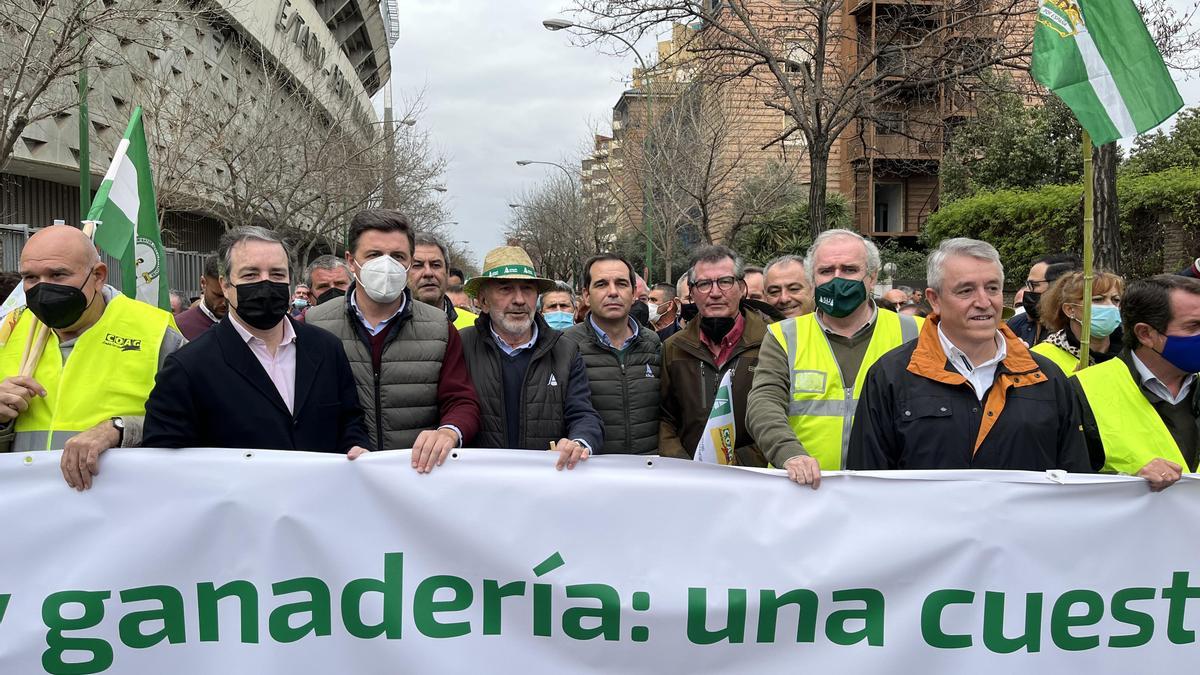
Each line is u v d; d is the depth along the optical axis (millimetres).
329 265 6672
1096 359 4082
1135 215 16891
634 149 26688
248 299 2873
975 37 12906
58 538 2678
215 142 19047
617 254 4328
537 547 2789
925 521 2789
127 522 2701
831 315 3496
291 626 2744
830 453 3426
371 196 25703
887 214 31312
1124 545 2795
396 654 2762
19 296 3387
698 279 4109
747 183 25297
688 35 16578
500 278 3785
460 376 3611
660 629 2779
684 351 4227
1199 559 2809
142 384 3062
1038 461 2852
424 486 2791
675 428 4273
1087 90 3703
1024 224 19750
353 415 3225
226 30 26062
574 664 2787
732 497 2807
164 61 20891
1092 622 2791
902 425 2953
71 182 22688
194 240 31266
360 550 2768
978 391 2906
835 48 16797
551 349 3928
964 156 26562
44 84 9188
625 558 2791
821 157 13008
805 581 2771
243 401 2914
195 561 2717
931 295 3008
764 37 13883
